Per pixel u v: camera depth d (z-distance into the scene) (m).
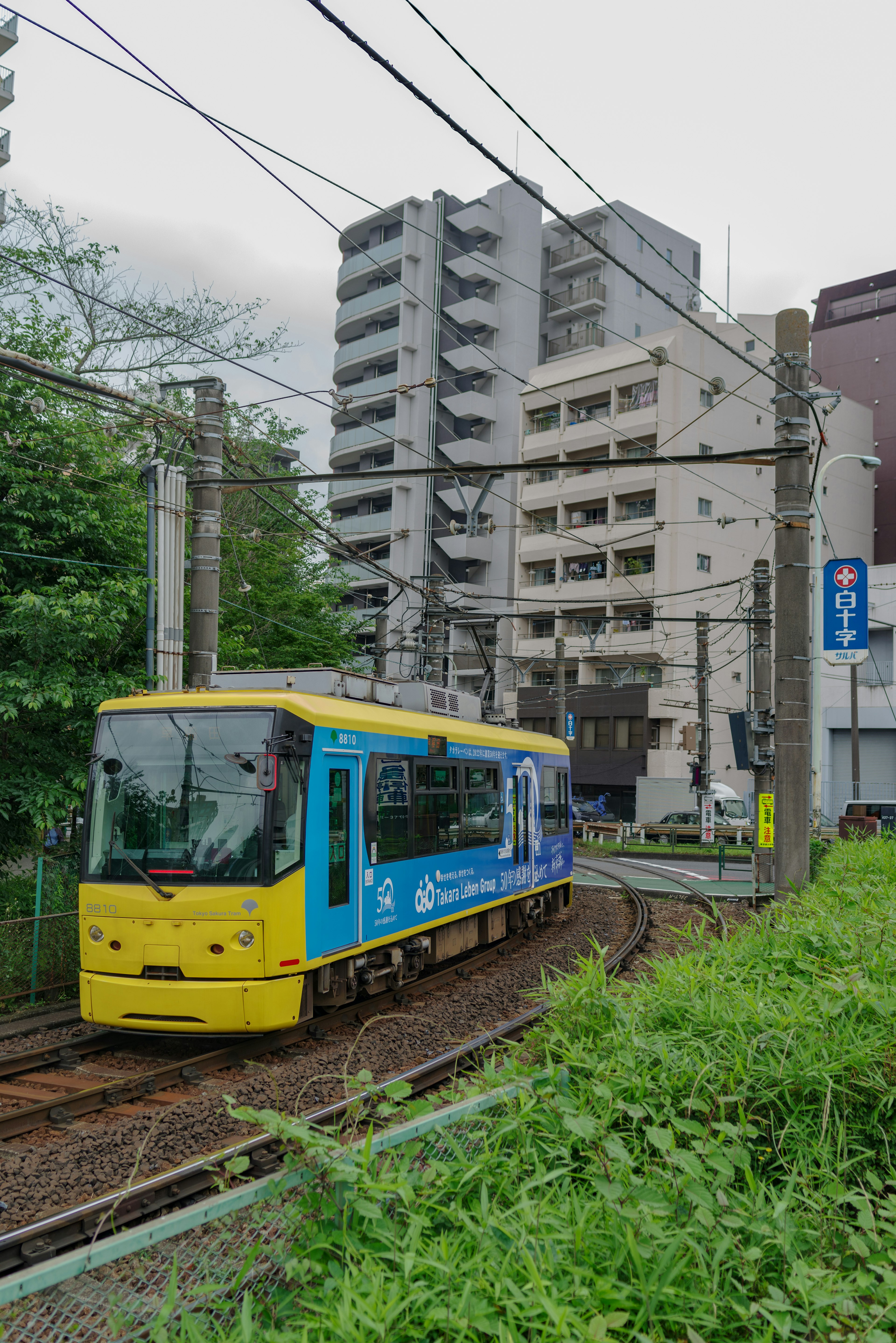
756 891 20.28
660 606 44.38
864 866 14.19
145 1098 7.80
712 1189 4.29
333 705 9.91
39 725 12.73
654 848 33.59
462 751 13.15
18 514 12.50
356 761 10.09
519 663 50.59
